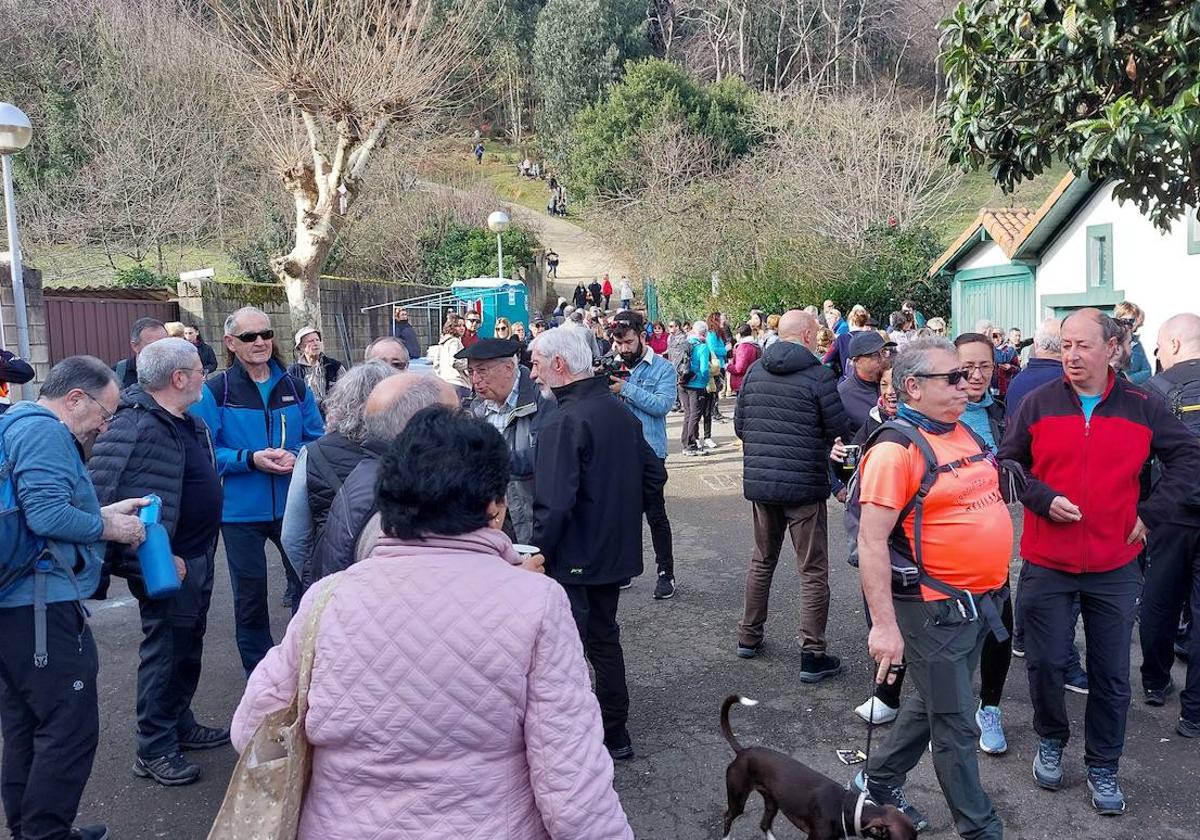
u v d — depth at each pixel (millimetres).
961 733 3129
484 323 20141
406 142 25656
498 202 31766
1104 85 5969
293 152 15492
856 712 4574
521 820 1812
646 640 5695
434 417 1967
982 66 6391
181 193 22656
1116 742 3666
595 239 35531
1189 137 5211
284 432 5008
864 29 48438
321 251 14328
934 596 3121
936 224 27266
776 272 23297
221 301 13320
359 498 2865
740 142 37469
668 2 54281
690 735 4418
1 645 3133
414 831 1742
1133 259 12844
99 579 3412
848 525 4602
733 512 9203
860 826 2938
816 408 4809
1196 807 3705
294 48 13914
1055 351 5250
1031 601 3783
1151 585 4512
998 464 3732
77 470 3238
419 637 1773
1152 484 4387
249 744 1824
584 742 1808
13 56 23375
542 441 3988
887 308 22562
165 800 3947
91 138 22750
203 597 4215
